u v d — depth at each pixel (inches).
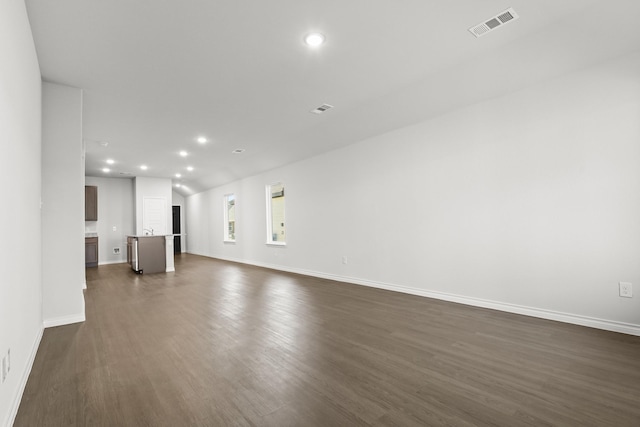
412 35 108.3
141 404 73.5
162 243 289.7
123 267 328.5
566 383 80.0
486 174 148.9
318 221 246.8
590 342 105.3
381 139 198.7
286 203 281.0
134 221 377.4
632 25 100.2
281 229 303.4
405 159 184.9
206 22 98.2
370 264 206.2
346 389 79.0
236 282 231.3
